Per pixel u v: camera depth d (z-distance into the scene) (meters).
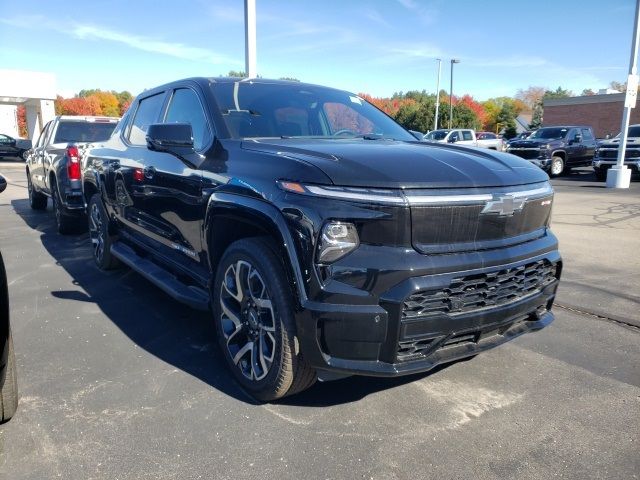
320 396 3.19
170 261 4.21
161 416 2.94
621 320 4.53
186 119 4.09
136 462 2.55
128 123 5.29
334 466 2.53
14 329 4.18
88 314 4.53
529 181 3.11
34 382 3.32
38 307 4.70
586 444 2.73
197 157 3.59
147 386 3.28
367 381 3.38
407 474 2.48
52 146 8.72
